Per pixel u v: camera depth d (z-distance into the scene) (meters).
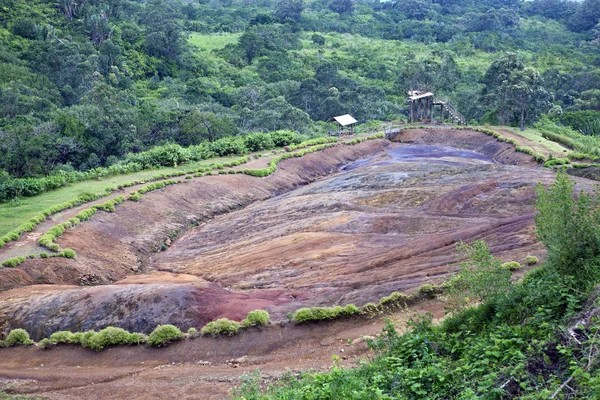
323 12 143.00
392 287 17.45
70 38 81.75
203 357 15.11
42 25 82.62
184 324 16.88
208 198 36.25
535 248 18.22
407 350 11.11
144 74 85.12
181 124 54.06
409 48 109.44
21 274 22.55
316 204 31.64
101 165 47.69
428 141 55.06
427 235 23.73
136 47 89.94
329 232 26.38
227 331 15.66
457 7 157.25
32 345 17.19
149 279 23.72
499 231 21.03
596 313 9.02
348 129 61.97
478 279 11.73
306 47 109.44
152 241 29.67
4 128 45.53
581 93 77.56
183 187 36.38
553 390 7.65
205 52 101.56
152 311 17.47
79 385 14.27
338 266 21.64
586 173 30.20
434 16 143.38
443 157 45.38
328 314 15.68
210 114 54.88
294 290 19.69
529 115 56.44
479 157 46.31
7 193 32.53
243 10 137.50
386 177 35.94
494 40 110.00
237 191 38.19
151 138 52.97
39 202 31.83
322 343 14.81
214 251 27.66
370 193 32.12
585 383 7.36
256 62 97.25
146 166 41.38
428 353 10.76
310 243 24.95
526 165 38.94
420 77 74.19
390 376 9.98
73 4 92.44
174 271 25.69
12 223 27.98
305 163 45.97
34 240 25.83
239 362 14.56
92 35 87.12
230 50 101.25
